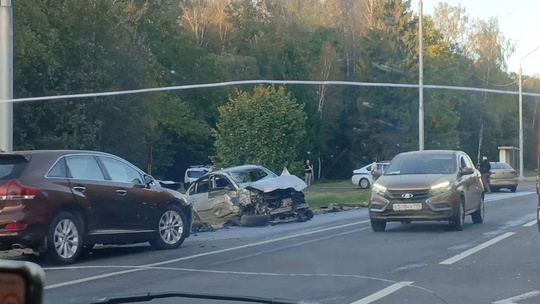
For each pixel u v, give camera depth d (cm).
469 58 6888
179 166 5366
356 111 5762
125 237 1251
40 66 3039
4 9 1494
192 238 1539
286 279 984
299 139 3581
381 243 1379
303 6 6606
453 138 5631
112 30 3325
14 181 1093
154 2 4197
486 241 1379
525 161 7369
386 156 5531
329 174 5872
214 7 6128
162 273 1045
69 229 1150
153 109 3891
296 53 5528
